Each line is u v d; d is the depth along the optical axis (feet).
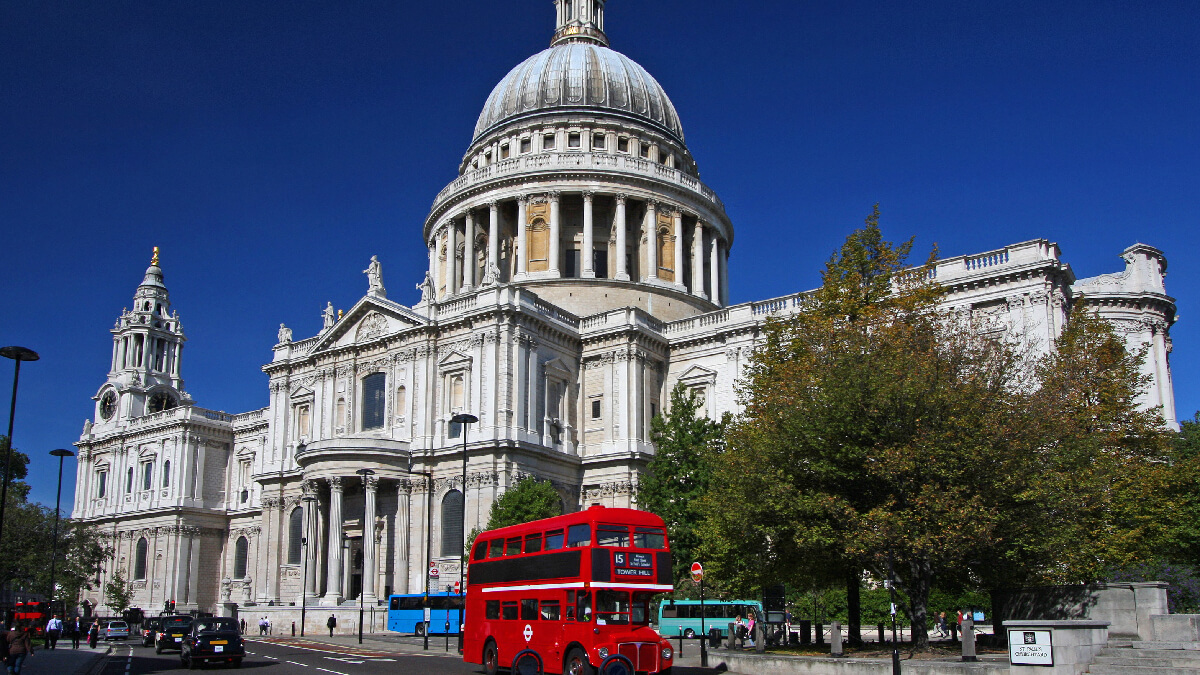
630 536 119.24
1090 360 161.79
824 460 134.31
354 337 277.23
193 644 146.61
